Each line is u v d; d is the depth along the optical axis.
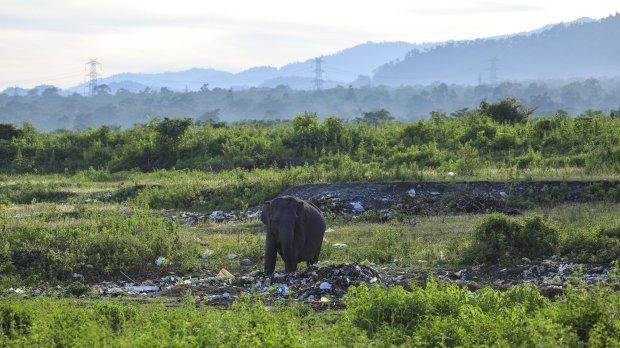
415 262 26.72
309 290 21.14
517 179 40.75
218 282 24.28
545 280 23.16
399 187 40.59
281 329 15.12
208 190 43.47
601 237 26.06
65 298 22.61
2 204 42.81
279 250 23.58
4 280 25.06
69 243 27.36
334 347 13.78
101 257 26.80
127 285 25.27
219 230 35.06
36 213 37.03
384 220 36.91
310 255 24.45
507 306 17.22
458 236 30.30
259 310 16.56
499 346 13.54
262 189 42.59
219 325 15.14
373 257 27.83
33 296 23.70
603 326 14.35
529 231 26.61
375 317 16.36
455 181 40.84
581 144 52.31
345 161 52.09
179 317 16.59
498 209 37.50
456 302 16.70
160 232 29.02
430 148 53.75
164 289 24.02
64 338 15.28
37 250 26.72
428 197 39.47
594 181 39.22
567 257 25.58
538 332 14.23
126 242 27.64
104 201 44.47
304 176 43.81
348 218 37.44
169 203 42.62
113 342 14.44
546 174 42.44
